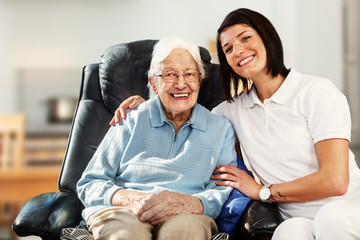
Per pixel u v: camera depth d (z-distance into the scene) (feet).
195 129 5.53
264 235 4.69
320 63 13.55
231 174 5.37
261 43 5.25
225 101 6.05
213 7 16.22
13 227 5.01
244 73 5.32
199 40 16.44
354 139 12.18
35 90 17.04
